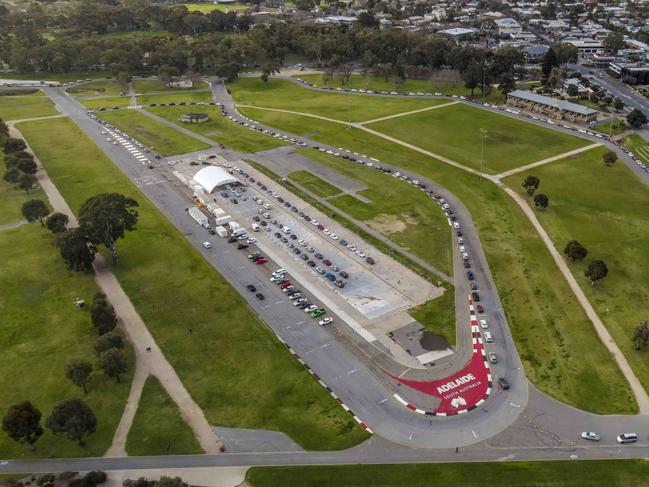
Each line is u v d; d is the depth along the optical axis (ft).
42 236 628.69
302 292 518.78
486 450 359.05
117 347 431.02
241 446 363.76
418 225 631.15
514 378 415.85
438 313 485.97
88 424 357.00
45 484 333.62
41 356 445.37
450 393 403.95
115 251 578.25
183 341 458.50
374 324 475.31
